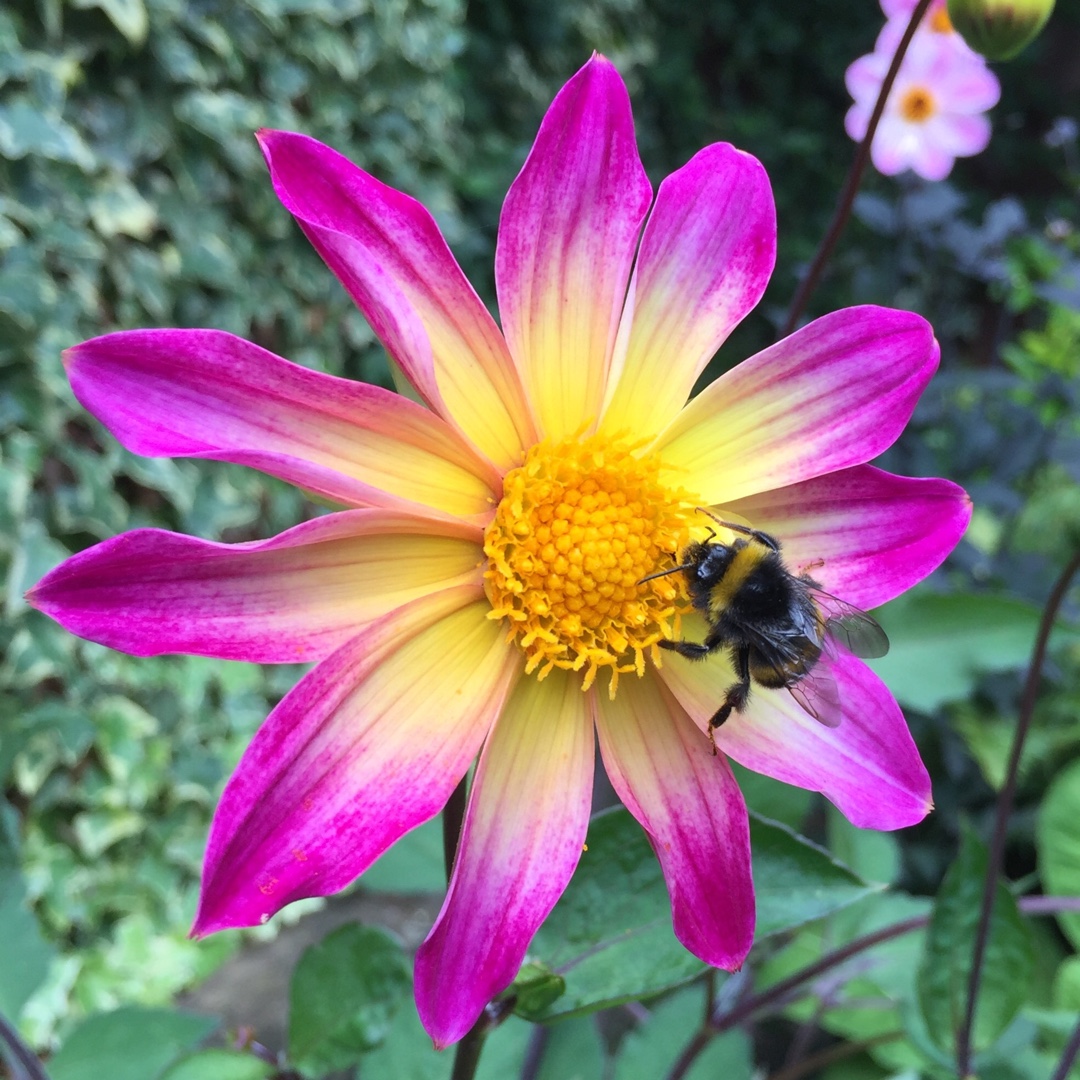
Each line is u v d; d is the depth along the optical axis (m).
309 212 0.11
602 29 0.59
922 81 0.23
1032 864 0.34
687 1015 0.19
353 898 0.38
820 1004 0.20
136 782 0.33
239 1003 0.34
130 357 0.10
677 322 0.12
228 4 0.35
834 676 0.12
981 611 0.18
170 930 0.35
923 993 0.14
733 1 0.71
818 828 0.31
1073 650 0.33
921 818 0.11
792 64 0.73
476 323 0.11
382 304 0.10
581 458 0.12
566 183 0.11
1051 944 0.28
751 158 0.12
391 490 0.11
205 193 0.35
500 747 0.11
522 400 0.12
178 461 0.33
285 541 0.10
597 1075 0.18
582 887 0.12
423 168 0.46
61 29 0.30
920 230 0.35
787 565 0.12
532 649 0.12
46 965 0.16
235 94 0.35
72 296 0.31
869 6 0.73
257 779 0.10
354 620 0.11
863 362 0.12
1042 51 0.76
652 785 0.12
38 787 0.32
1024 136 0.76
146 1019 0.15
